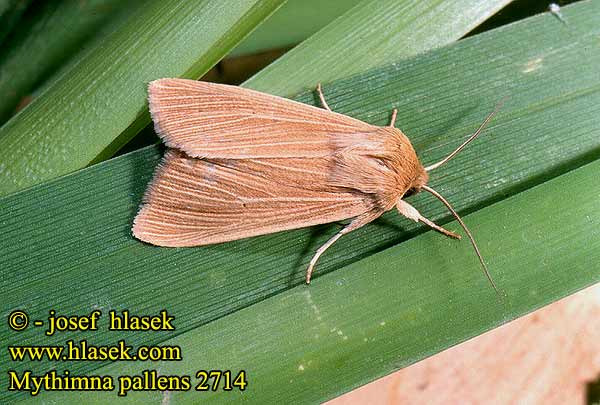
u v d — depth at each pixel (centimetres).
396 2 18
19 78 18
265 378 17
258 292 17
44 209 17
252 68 18
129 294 17
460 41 18
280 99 17
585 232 17
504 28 18
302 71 18
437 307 17
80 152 17
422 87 18
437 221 18
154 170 17
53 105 17
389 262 17
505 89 18
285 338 17
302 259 18
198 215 17
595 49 18
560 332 19
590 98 18
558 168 18
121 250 17
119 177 17
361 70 18
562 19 18
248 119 17
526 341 19
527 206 17
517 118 18
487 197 18
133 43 17
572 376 19
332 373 17
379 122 18
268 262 17
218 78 18
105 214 17
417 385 19
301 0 18
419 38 18
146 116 18
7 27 18
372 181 17
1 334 17
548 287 17
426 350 17
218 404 17
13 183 17
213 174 17
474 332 17
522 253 17
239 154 17
